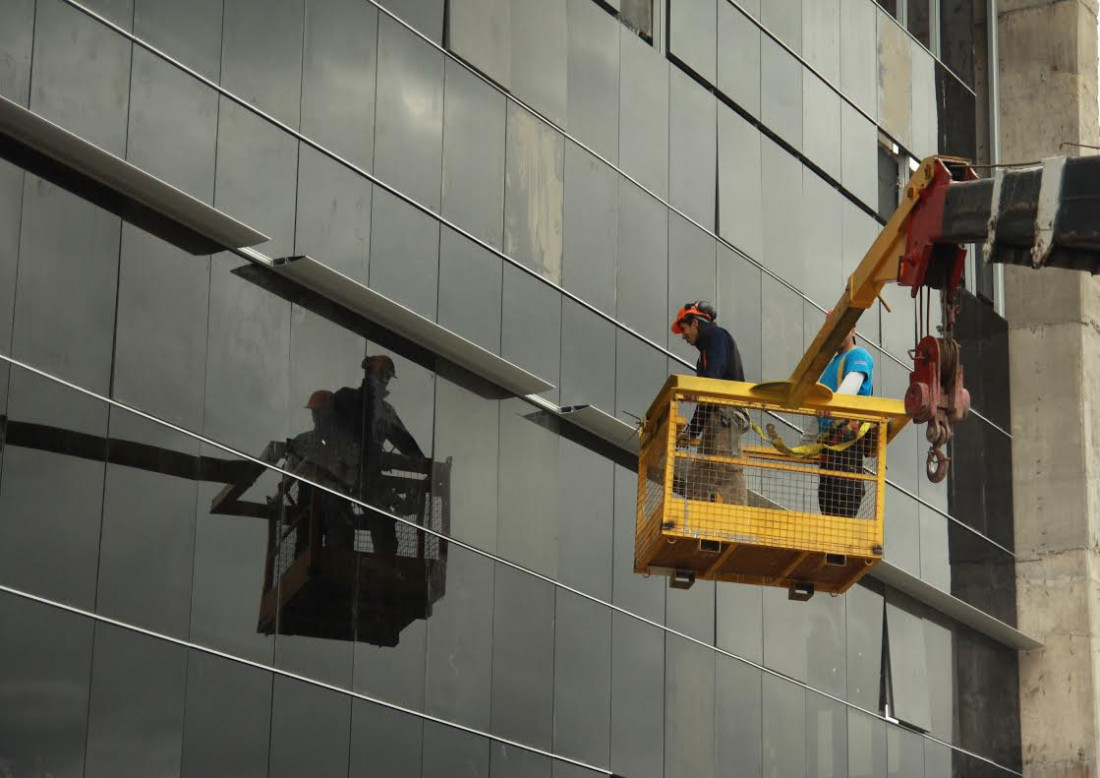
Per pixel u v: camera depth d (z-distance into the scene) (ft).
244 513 79.97
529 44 100.12
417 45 92.89
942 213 62.85
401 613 86.38
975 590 133.28
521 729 91.45
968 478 135.33
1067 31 147.84
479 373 93.45
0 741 68.69
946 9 143.74
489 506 92.68
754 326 113.80
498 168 96.53
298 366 84.12
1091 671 136.67
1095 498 141.49
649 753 99.30
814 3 125.49
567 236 100.48
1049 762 135.64
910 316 131.85
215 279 81.05
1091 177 58.44
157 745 74.13
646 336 104.94
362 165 88.63
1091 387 143.95
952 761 126.82
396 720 84.84
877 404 70.28
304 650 81.35
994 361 142.51
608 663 97.86
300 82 86.28
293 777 79.46
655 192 107.65
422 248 91.09
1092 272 59.57
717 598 106.63
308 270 83.71
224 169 82.02
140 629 74.59
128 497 75.36
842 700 116.06
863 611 120.37
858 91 128.98
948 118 140.67
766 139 118.11
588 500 98.99
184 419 78.43
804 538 70.13
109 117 77.56
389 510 87.04
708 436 70.90
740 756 105.70
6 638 69.77
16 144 74.33
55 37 75.92
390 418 88.22
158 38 80.07
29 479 71.92
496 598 91.76
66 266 75.20
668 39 111.34
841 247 124.06
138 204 78.43
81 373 74.84
